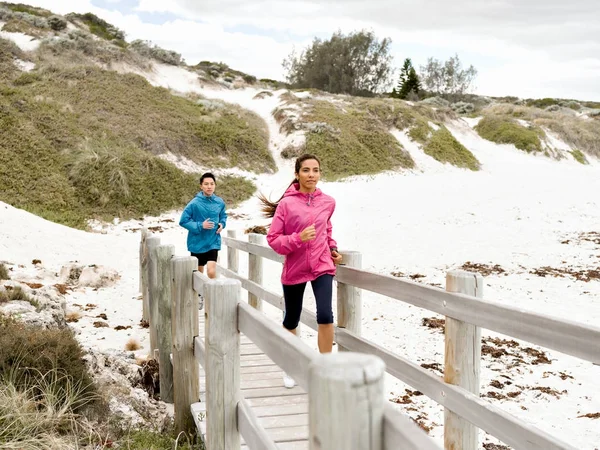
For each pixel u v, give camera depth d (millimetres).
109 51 33750
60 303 8328
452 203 20953
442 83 70625
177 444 4172
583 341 2152
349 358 1239
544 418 5477
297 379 1853
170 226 19500
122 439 4016
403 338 8141
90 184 20516
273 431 3770
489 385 6363
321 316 4246
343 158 29297
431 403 5895
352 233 16953
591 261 13406
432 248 15047
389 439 1173
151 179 22344
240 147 28266
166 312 5656
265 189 25078
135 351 7164
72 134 23188
